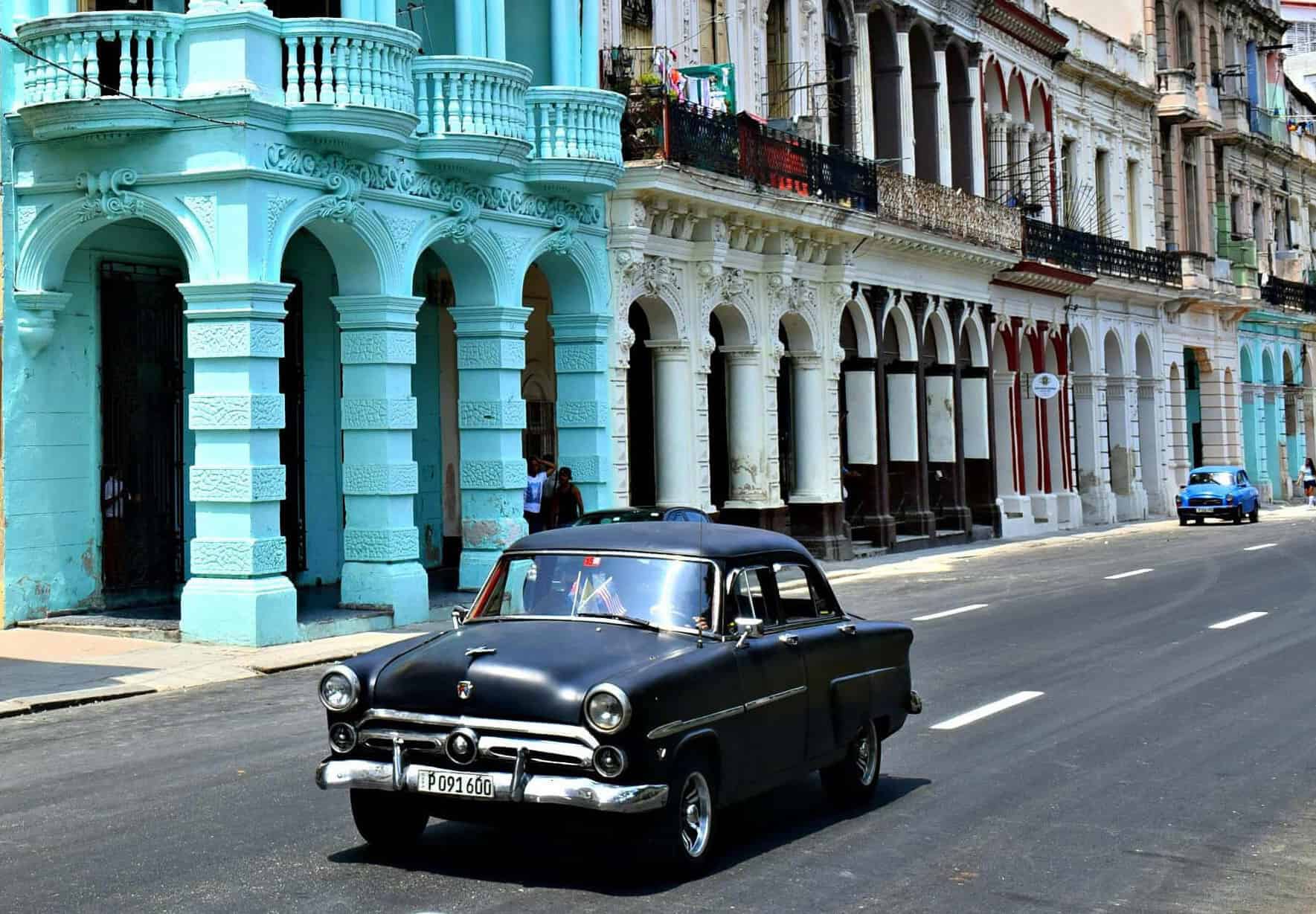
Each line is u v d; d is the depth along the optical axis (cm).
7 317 1883
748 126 2769
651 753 762
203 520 1836
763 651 871
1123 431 4869
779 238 2955
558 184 2336
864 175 3173
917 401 3547
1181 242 5366
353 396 2048
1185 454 5294
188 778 1082
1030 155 4300
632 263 2534
